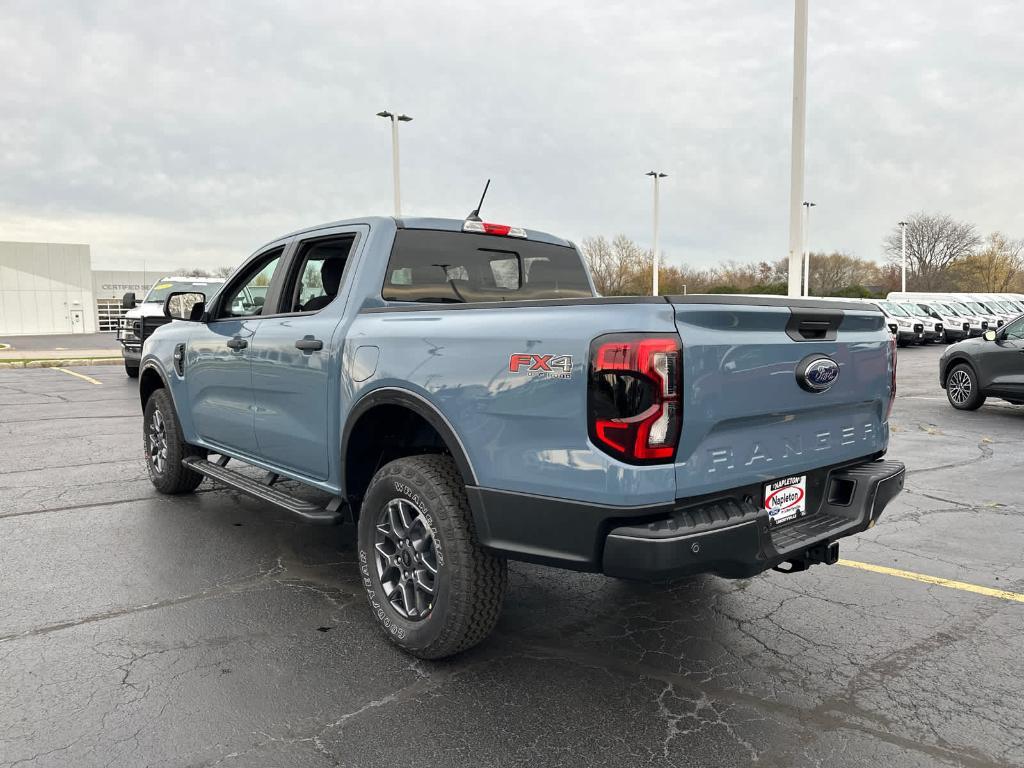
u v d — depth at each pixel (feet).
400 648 10.76
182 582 13.55
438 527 9.95
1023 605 12.79
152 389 20.39
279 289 14.55
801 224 45.14
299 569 14.26
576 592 13.39
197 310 16.66
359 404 11.38
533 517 8.98
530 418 8.93
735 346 8.77
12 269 183.01
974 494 20.39
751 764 8.23
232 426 15.58
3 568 14.15
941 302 108.47
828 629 11.80
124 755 8.27
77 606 12.41
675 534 8.21
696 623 12.02
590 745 8.56
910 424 33.14
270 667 10.36
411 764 8.17
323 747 8.47
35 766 8.04
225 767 8.09
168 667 10.32
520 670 10.37
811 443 10.21
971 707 9.48
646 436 8.15
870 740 8.72
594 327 8.46
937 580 13.98
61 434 29.40
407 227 13.00
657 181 141.90
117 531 16.49
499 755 8.36
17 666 10.31
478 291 13.91
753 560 8.88
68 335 176.96
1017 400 34.88
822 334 10.24
